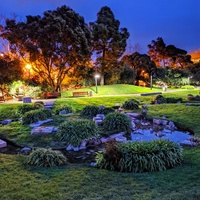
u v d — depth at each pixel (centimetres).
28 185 504
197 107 1575
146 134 1091
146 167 600
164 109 1585
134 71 4159
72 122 997
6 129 1139
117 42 3472
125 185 496
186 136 1062
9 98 2736
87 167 639
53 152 690
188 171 580
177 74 4475
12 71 2630
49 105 1938
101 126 1116
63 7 3030
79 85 3609
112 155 632
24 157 724
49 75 3081
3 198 446
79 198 439
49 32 2738
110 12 3628
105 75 3725
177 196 421
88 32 3094
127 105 1673
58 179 537
